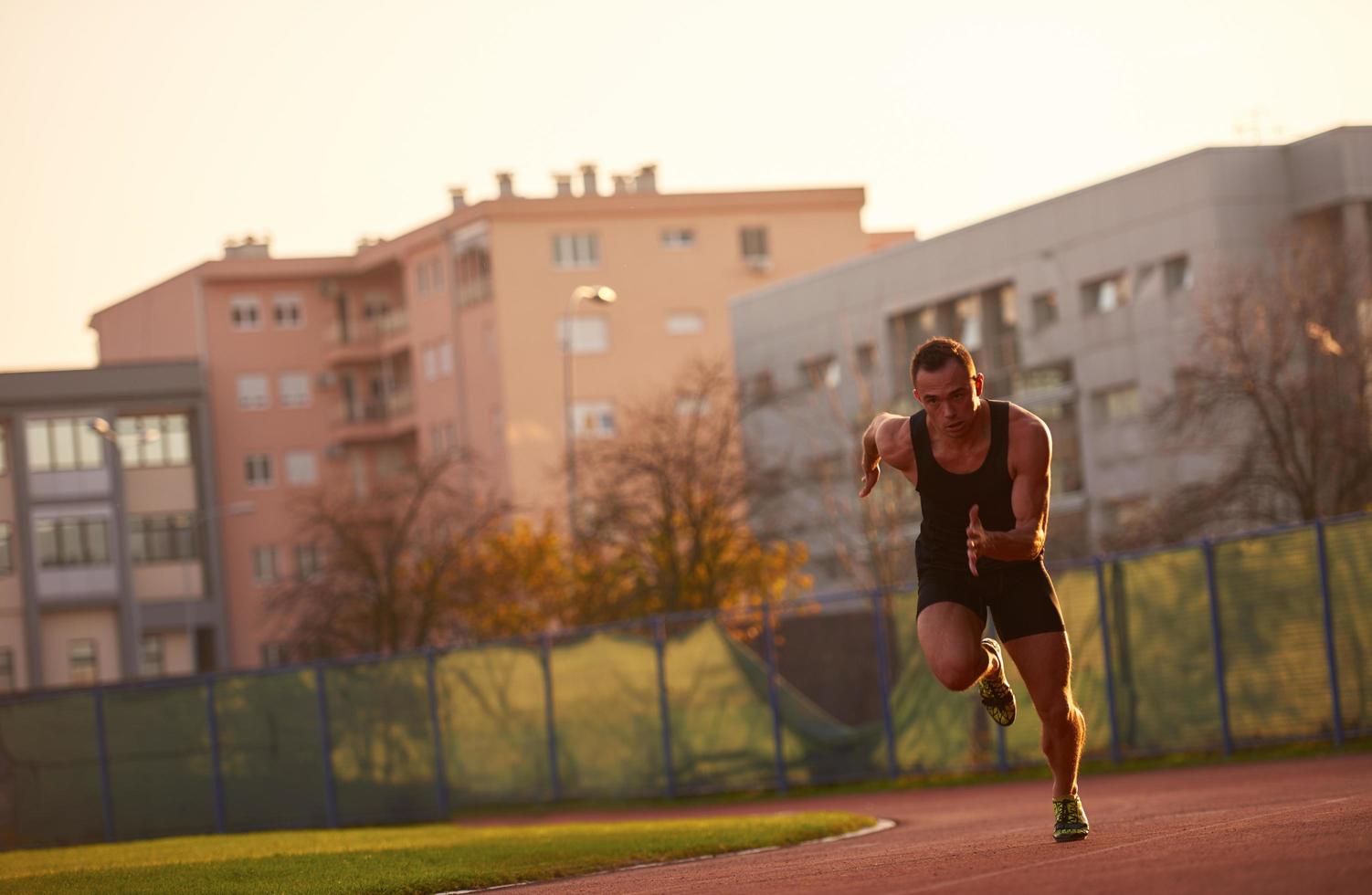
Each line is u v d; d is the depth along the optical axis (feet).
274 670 103.24
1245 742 77.30
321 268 285.64
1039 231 197.57
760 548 156.46
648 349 260.62
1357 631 74.33
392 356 286.66
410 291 275.59
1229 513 129.90
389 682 100.63
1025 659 27.20
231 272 283.59
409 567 181.06
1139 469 185.57
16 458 259.19
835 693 131.54
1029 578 26.96
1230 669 77.87
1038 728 83.66
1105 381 189.78
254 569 279.28
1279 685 76.59
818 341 225.97
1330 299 141.18
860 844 42.65
